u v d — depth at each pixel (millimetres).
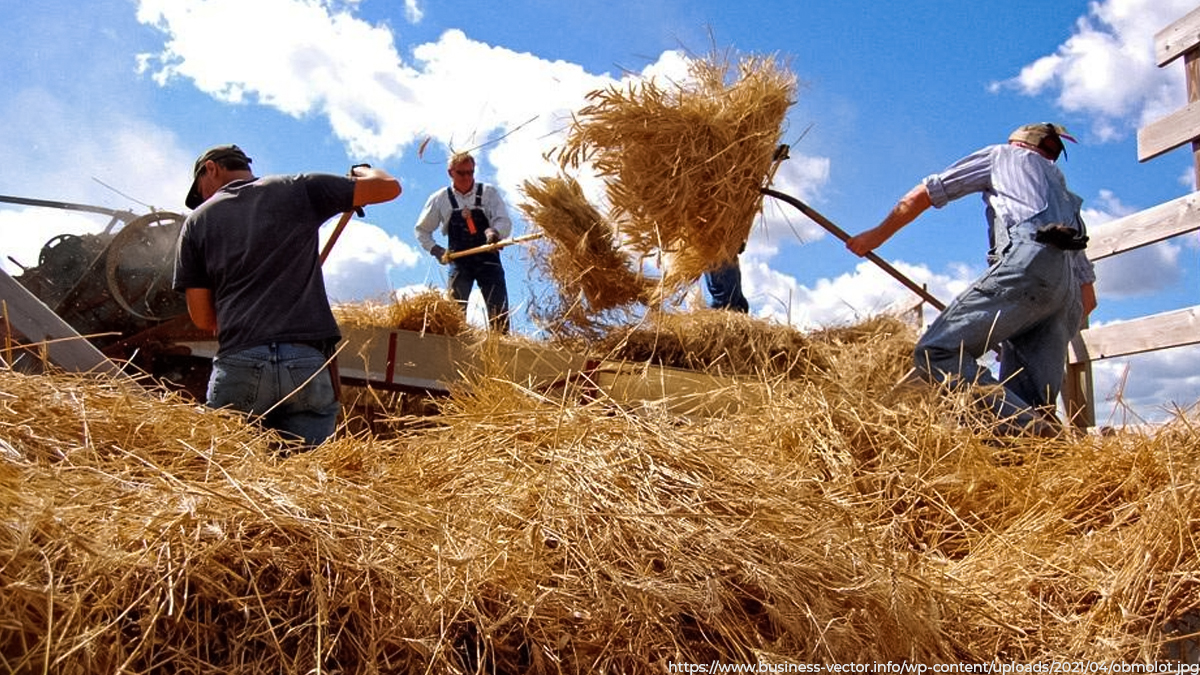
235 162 4820
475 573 2480
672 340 6676
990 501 4043
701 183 5848
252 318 4348
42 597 1961
